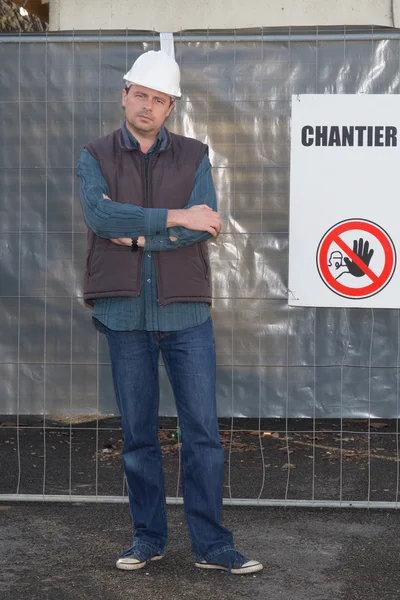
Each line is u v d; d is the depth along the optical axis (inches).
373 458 258.8
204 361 156.4
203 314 157.9
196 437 156.8
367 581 155.6
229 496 214.7
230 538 161.0
